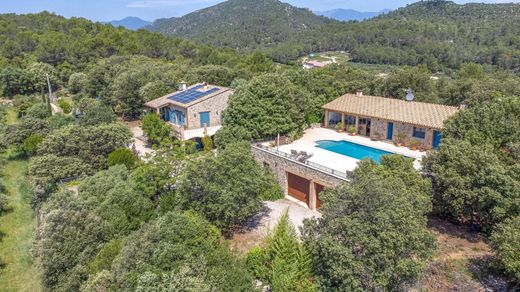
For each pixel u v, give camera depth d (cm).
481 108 2633
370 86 5600
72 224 2292
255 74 6875
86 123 4525
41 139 4278
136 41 10256
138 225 2444
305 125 4188
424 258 1644
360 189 1714
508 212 1970
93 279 1819
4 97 7662
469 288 1819
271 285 1806
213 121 4434
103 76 6719
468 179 2078
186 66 7456
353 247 1606
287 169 3027
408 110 3722
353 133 3994
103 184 2808
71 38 9981
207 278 1612
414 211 1742
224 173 2416
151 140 4456
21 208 3466
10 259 2753
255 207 2456
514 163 2341
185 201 2402
